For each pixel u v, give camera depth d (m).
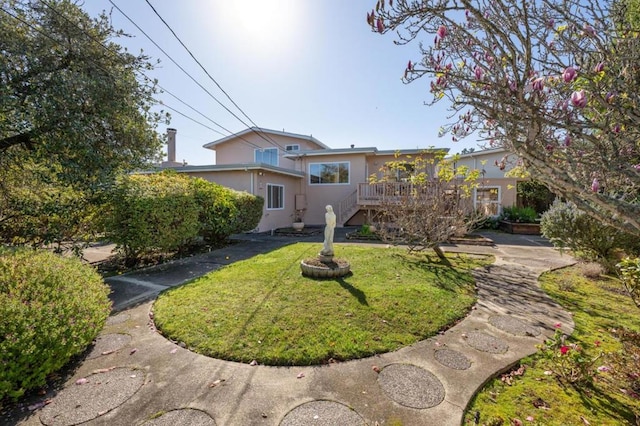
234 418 1.83
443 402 1.98
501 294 4.20
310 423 1.78
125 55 5.86
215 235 8.46
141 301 3.88
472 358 2.53
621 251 5.12
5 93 4.29
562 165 1.88
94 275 3.05
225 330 2.95
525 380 2.26
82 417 1.83
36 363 2.03
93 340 2.81
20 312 2.01
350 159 14.59
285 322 3.10
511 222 11.71
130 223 5.54
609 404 1.97
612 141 1.60
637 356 2.20
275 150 16.45
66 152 5.12
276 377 2.25
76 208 5.23
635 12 1.74
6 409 1.89
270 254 6.83
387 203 7.91
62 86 4.75
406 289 4.17
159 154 7.16
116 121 5.71
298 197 15.07
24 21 4.76
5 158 5.16
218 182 12.36
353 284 4.40
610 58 1.62
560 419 1.83
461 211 6.57
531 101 1.47
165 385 2.15
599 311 3.58
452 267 5.71
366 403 1.97
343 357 2.51
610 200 1.41
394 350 2.64
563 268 5.72
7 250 2.64
